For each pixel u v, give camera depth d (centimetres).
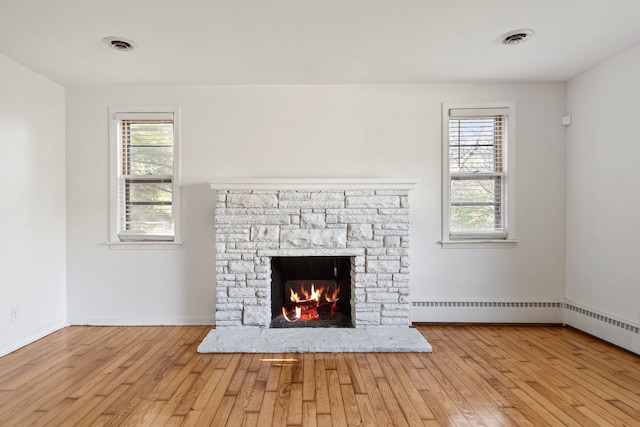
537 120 359
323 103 361
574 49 285
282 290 365
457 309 363
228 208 336
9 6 217
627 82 287
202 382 241
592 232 326
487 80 353
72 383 240
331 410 207
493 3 219
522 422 195
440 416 201
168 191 367
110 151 360
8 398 221
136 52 284
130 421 197
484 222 365
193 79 344
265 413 204
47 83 336
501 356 284
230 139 361
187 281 361
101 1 213
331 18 236
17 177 303
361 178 350
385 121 361
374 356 285
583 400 217
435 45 276
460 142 367
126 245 360
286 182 331
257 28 248
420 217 362
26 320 311
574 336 329
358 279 338
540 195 361
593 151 323
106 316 362
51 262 341
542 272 362
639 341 281
